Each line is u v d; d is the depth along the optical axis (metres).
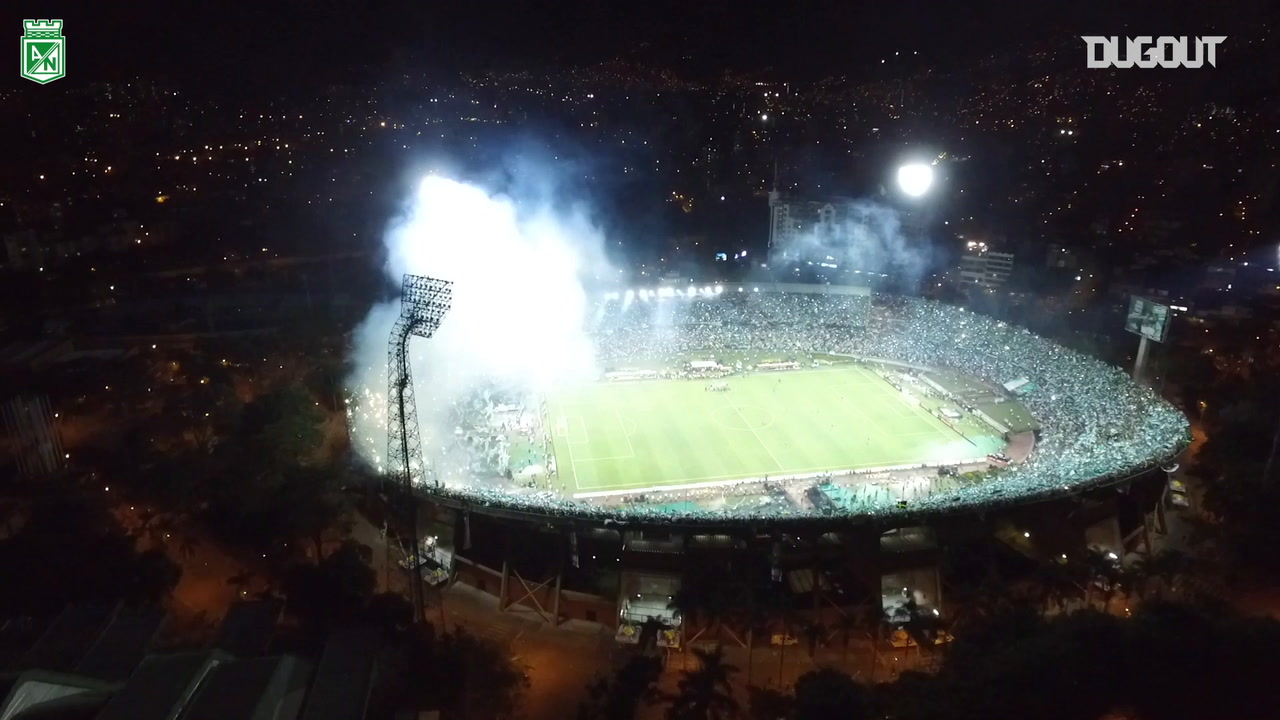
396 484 85.81
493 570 81.62
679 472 106.25
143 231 198.00
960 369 142.88
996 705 48.97
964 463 106.44
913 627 67.31
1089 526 84.31
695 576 72.44
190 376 126.19
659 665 61.97
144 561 72.31
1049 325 157.00
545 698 67.06
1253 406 104.50
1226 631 49.47
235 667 42.72
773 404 131.75
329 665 48.09
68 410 116.12
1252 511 79.44
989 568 76.75
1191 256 179.38
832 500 94.44
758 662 70.88
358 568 72.25
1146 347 118.94
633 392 138.62
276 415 106.75
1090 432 108.94
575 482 103.38
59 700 41.84
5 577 70.31
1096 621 52.22
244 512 81.81
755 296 178.38
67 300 164.62
